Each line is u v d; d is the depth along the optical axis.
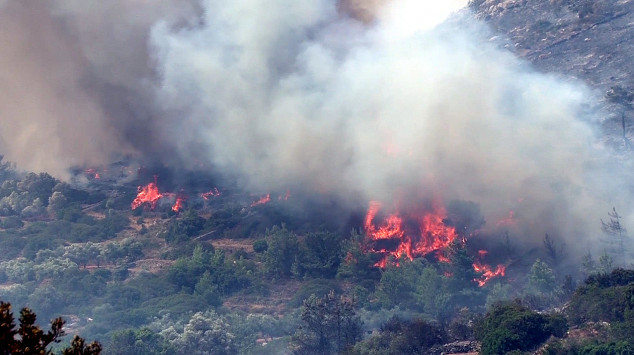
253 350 159.50
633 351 117.75
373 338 148.25
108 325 176.50
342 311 158.75
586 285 145.00
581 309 136.50
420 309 179.75
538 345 129.50
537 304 157.75
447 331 148.88
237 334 167.12
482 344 133.75
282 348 158.00
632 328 124.00
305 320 156.88
